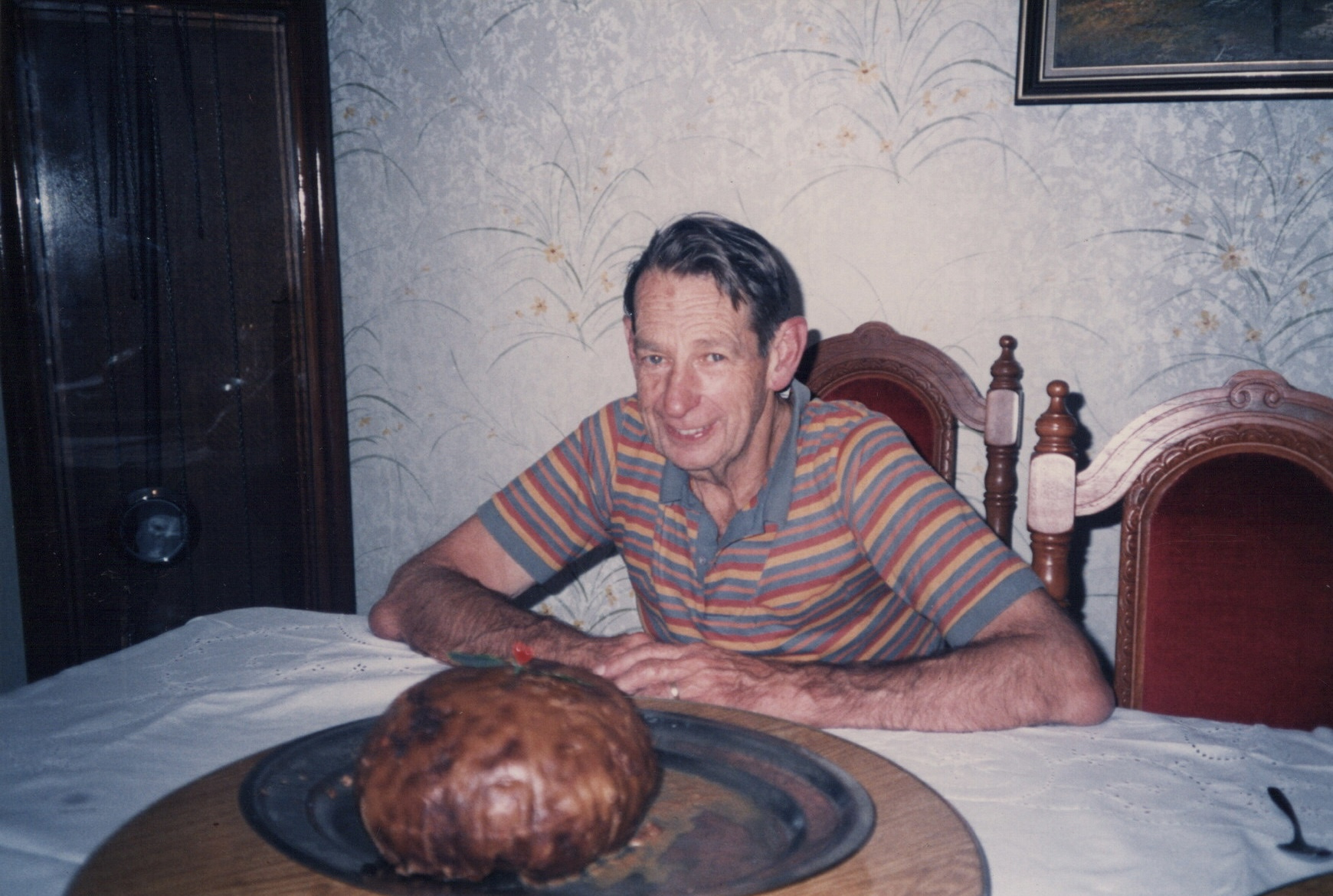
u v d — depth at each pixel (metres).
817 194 1.78
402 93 1.93
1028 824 0.55
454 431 2.00
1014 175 1.68
